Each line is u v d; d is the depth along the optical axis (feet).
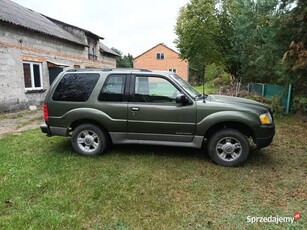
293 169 15.46
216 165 16.03
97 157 17.30
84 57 70.08
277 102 33.94
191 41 74.79
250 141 20.67
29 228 9.59
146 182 13.65
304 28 25.08
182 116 16.03
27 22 45.21
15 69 40.75
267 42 36.99
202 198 12.08
